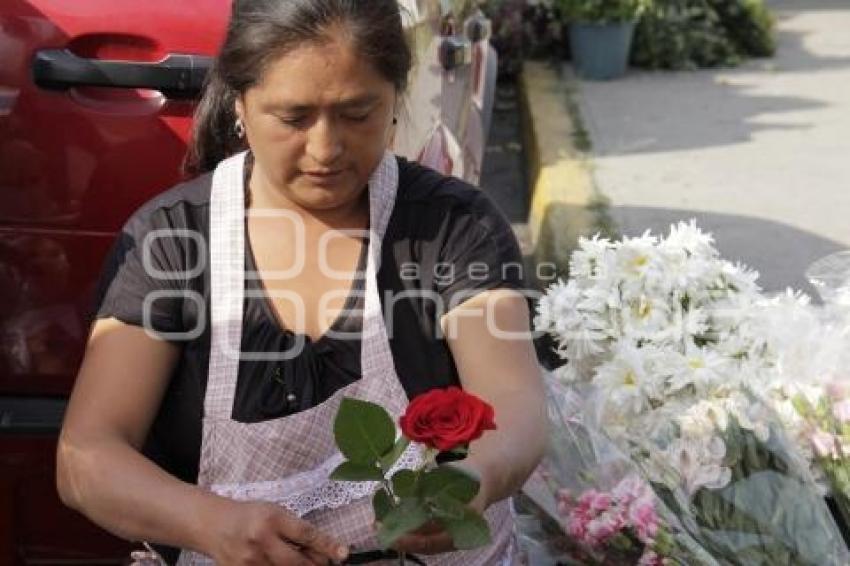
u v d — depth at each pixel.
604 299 3.15
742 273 3.21
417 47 3.95
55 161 3.47
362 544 2.53
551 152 7.72
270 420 2.50
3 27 3.42
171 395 2.59
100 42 3.43
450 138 4.50
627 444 2.88
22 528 3.51
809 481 2.77
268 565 2.27
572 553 2.92
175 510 2.33
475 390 2.53
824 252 6.18
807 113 8.65
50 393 3.56
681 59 9.91
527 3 10.05
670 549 2.71
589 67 9.58
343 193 2.45
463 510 2.14
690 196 6.99
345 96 2.33
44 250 3.51
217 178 2.60
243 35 2.35
